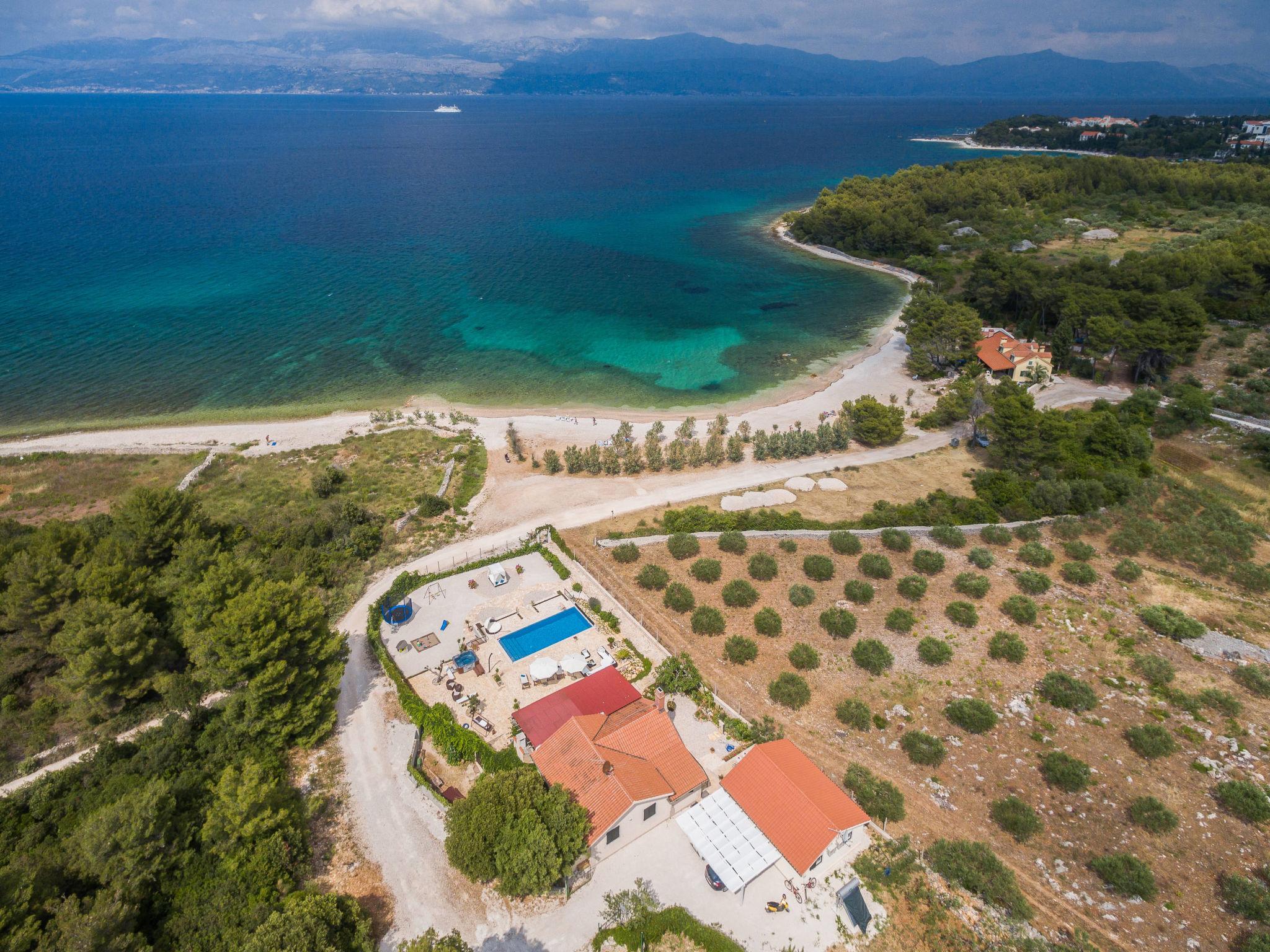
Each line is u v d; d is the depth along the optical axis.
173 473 86.00
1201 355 106.06
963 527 70.31
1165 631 54.75
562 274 166.50
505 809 39.12
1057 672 51.97
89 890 36.00
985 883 38.03
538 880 35.97
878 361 120.19
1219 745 45.50
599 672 52.22
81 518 75.88
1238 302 116.12
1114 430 82.19
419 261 172.50
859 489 80.19
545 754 44.62
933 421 95.81
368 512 75.50
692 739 48.81
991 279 128.50
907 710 50.34
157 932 34.97
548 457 86.06
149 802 38.06
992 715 48.22
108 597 51.22
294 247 180.62
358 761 47.66
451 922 37.75
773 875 39.88
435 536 72.94
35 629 51.25
